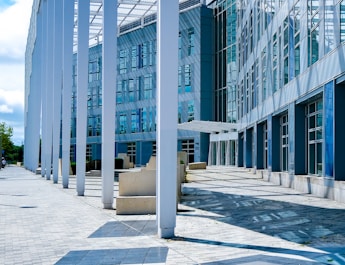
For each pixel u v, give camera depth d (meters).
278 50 23.08
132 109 56.59
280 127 24.25
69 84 22.78
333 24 14.41
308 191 17.12
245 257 6.66
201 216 11.16
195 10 48.81
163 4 8.61
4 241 8.28
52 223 10.45
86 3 17.56
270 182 23.58
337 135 14.15
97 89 62.56
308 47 17.38
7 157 118.88
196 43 48.50
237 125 39.19
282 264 6.20
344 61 13.30
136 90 56.06
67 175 22.83
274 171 24.19
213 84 48.47
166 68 8.58
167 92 8.58
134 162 57.00
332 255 6.68
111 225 10.05
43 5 38.28
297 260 6.40
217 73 48.19
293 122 19.50
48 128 32.28
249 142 34.53
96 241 8.19
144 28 54.75
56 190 21.12
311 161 18.62
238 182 23.66
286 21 21.41
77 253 7.20
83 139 17.94
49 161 32.28
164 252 7.13
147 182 12.64
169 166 8.49
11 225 10.20
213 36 48.78
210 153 46.97
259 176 27.41
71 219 11.09
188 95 49.25
